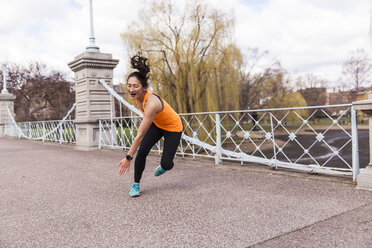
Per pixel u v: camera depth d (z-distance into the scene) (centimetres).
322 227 208
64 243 199
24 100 3098
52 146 966
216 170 436
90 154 696
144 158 305
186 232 210
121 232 215
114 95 757
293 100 2753
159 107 277
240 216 237
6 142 1232
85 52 762
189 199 290
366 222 213
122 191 332
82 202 295
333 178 344
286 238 194
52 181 401
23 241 204
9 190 357
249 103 2505
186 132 1016
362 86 3278
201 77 1476
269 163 422
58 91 3105
